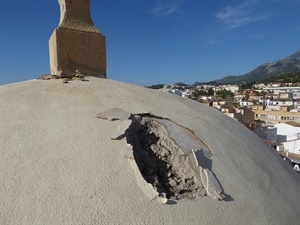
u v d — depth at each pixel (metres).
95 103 5.08
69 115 4.61
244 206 3.99
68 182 3.41
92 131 4.27
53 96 5.24
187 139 4.76
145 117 5.02
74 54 6.80
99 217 3.11
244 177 4.55
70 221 3.03
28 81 6.35
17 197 3.20
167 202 3.52
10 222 2.96
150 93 6.54
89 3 7.16
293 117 48.44
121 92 5.86
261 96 100.12
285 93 95.69
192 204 3.64
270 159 5.93
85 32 6.94
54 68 6.70
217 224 3.52
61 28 6.63
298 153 24.80
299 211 4.82
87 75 6.90
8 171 3.50
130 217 3.19
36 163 3.63
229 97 107.62
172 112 5.57
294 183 5.69
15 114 4.59
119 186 3.48
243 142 5.82
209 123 5.84
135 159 4.11
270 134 30.25
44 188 3.32
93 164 3.70
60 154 3.79
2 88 5.86
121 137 4.22
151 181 3.92
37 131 4.19
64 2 6.82
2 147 3.86
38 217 3.03
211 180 4.10
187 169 4.27
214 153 4.71
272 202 4.45
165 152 4.54
